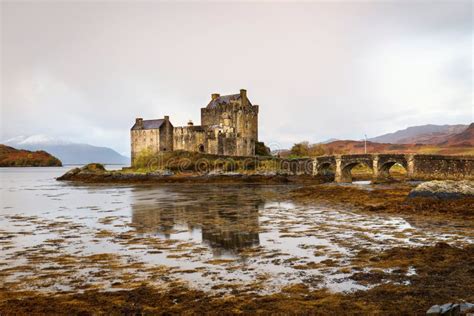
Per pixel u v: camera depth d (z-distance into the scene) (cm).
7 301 1316
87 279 1562
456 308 1075
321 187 5581
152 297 1335
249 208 3791
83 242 2295
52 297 1355
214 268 1692
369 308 1182
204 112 11138
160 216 3331
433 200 3341
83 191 6731
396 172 9225
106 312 1209
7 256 1966
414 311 1147
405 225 2642
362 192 4584
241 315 1160
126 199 5019
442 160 5497
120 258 1895
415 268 1591
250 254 1933
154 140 10619
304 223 2828
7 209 4056
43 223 3061
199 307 1233
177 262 1805
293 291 1366
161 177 8675
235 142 10375
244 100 11062
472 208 3020
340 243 2139
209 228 2697
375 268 1622
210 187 7112
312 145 13450
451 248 1877
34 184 9156
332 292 1344
